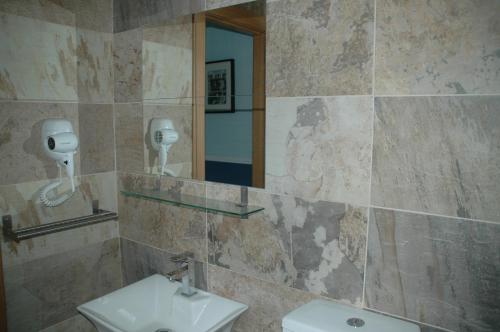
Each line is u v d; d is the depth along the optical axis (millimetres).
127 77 1628
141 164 1621
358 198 1047
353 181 1051
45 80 1457
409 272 984
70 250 1581
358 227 1054
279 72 1157
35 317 1493
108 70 1672
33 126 1434
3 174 1365
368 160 1021
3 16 1323
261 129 1219
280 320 1237
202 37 1342
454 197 906
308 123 1117
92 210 1655
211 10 1308
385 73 974
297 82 1126
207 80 1344
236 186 1307
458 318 925
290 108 1148
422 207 951
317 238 1132
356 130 1033
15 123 1382
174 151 1485
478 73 854
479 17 843
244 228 1290
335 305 1079
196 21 1354
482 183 870
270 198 1220
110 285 1741
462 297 916
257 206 1254
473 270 896
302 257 1167
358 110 1024
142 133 1599
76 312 1626
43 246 1495
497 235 861
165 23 1454
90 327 1683
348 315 1016
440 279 941
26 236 1376
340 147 1064
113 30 1665
